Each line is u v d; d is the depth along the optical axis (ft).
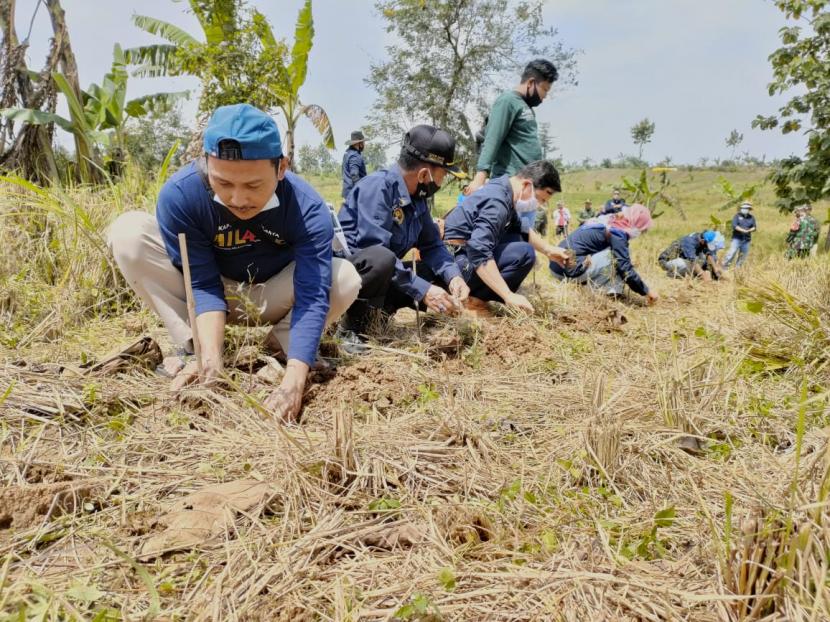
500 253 13.97
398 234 11.57
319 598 4.06
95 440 6.14
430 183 11.41
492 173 15.62
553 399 7.97
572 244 17.19
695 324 12.89
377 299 11.17
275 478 5.44
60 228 13.08
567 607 3.97
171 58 42.06
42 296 11.22
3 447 5.82
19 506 4.78
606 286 16.55
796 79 36.17
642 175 31.99
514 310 12.46
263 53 42.01
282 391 7.09
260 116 6.72
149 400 7.14
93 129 33.71
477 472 5.88
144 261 8.49
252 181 6.81
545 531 4.87
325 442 6.10
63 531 4.67
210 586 4.03
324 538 4.66
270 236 8.30
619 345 10.65
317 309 7.85
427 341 10.85
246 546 4.50
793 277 14.10
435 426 6.79
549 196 13.47
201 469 5.69
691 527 5.12
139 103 36.96
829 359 8.83
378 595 4.07
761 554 3.75
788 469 5.95
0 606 3.57
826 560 3.67
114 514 4.95
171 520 4.80
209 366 7.61
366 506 5.15
